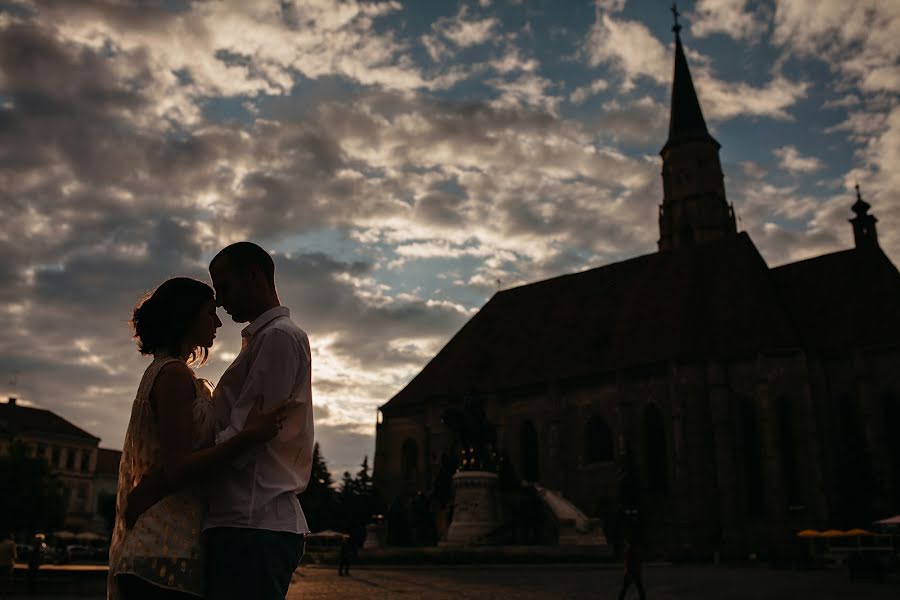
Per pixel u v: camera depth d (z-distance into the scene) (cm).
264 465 410
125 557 388
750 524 5962
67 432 10500
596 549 4097
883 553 4909
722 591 2584
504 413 7525
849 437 6003
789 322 6494
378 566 4147
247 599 388
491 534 4262
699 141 9250
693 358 6444
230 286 461
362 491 9312
